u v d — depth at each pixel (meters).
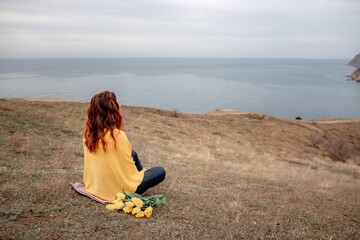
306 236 4.45
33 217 4.00
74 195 4.85
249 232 4.32
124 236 3.76
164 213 4.64
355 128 51.47
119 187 4.60
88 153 4.63
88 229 3.82
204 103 184.12
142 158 10.96
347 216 5.95
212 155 16.72
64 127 15.51
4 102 21.30
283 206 5.98
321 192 8.44
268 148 28.41
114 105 4.48
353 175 18.61
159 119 29.38
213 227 4.34
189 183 7.20
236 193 6.63
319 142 35.59
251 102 189.75
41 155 8.23
